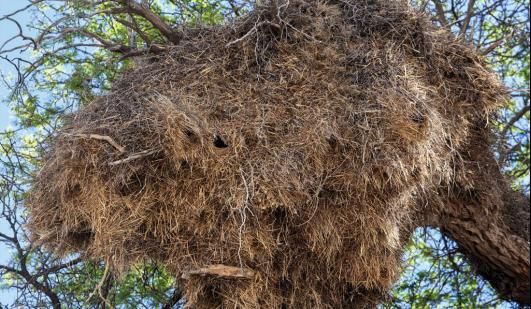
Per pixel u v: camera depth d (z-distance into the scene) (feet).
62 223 13.98
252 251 13.24
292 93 13.83
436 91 14.40
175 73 14.55
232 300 13.44
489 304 19.26
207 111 13.51
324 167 13.07
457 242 17.12
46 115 18.60
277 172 12.84
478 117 15.24
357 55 14.08
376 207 13.15
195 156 12.94
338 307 14.51
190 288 13.47
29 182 15.28
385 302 14.85
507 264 16.47
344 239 13.52
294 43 14.56
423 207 15.55
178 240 13.34
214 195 13.03
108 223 13.12
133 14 17.47
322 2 15.26
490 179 15.94
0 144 17.51
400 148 12.85
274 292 13.84
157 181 13.23
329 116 13.28
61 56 18.45
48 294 17.10
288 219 13.41
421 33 14.75
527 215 17.26
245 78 14.20
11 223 17.49
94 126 13.50
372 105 13.20
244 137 13.23
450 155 14.71
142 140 13.16
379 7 15.05
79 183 13.23
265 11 14.83
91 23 20.06
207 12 19.66
